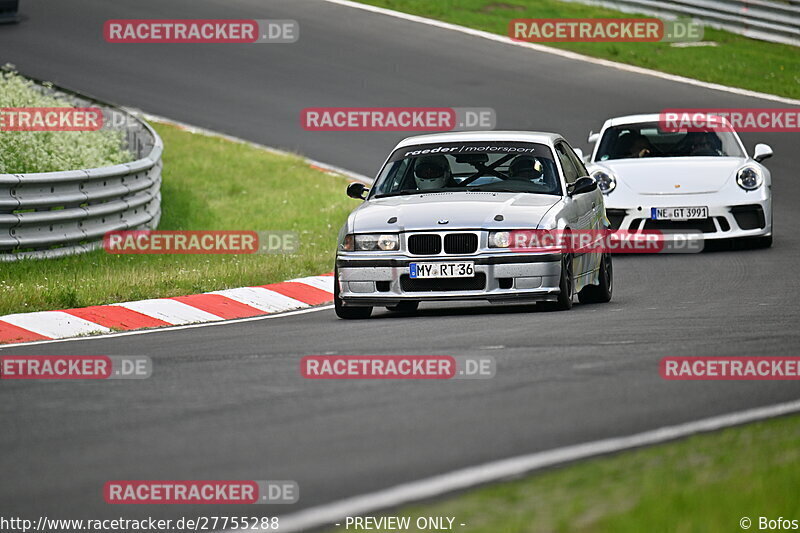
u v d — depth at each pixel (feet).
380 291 122.42
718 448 62.75
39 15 355.56
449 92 297.33
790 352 92.38
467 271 119.85
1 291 137.18
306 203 219.61
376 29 352.08
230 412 75.92
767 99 304.30
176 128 266.57
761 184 178.29
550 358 91.09
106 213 173.37
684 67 327.67
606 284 136.26
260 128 271.49
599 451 63.05
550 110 283.79
